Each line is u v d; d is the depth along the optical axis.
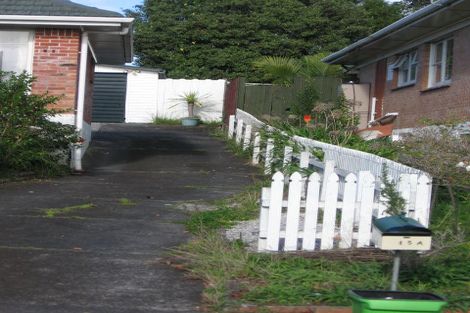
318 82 20.05
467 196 9.04
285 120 16.94
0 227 8.20
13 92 11.78
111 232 8.15
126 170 13.41
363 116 20.19
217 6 32.38
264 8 31.91
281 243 7.34
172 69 31.25
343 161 9.63
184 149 16.50
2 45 13.42
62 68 13.41
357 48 18.42
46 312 5.51
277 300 5.78
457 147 8.37
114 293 6.01
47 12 13.12
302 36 31.45
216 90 25.95
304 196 8.37
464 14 13.88
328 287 6.02
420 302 4.12
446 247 6.79
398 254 5.32
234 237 7.78
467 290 6.02
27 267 6.66
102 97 26.20
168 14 32.69
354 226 7.33
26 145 11.76
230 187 11.68
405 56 17.72
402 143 9.80
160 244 7.64
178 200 10.35
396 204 6.56
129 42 14.94
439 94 15.45
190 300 5.89
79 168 13.07
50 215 8.95
